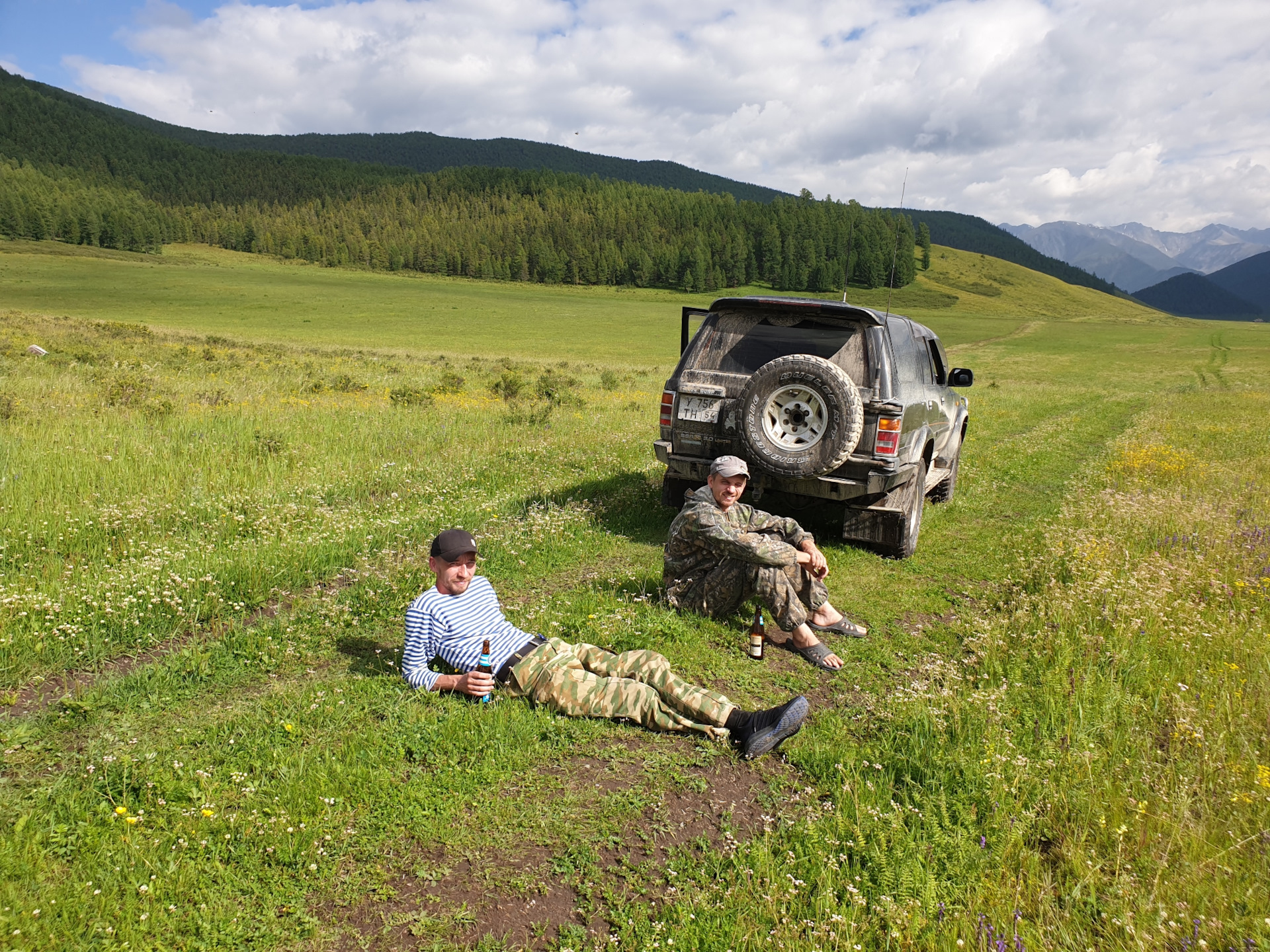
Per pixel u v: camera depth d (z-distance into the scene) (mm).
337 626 4613
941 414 8609
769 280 197375
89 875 2463
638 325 100438
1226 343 90000
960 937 2352
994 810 2992
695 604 5008
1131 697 3883
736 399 6461
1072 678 4148
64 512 6195
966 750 3404
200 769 3094
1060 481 10930
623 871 2732
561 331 87812
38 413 10852
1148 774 3211
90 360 21047
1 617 4133
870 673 4500
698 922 2430
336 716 3564
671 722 3627
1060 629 4707
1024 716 3777
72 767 3061
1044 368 56875
